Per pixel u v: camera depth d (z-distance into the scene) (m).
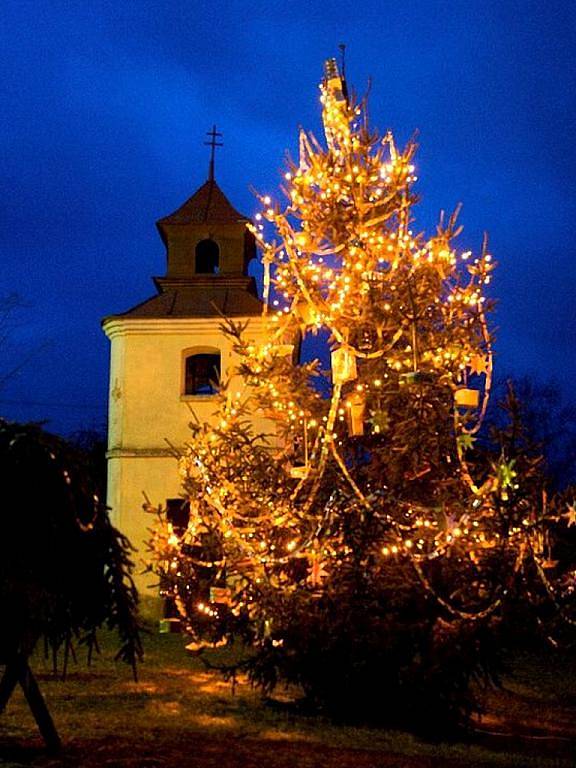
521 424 9.00
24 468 6.68
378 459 9.55
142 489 18.36
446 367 9.62
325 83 10.96
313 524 9.52
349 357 9.56
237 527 10.08
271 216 10.43
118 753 7.10
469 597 8.63
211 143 21.94
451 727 8.90
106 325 19.30
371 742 8.09
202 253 20.92
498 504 8.67
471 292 9.91
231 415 10.66
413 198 10.46
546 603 9.12
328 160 10.45
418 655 8.66
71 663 11.93
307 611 8.82
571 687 12.20
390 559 8.88
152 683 10.66
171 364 18.91
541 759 7.85
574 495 9.04
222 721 8.61
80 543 6.88
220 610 9.72
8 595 6.54
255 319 18.50
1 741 7.31
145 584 17.53
